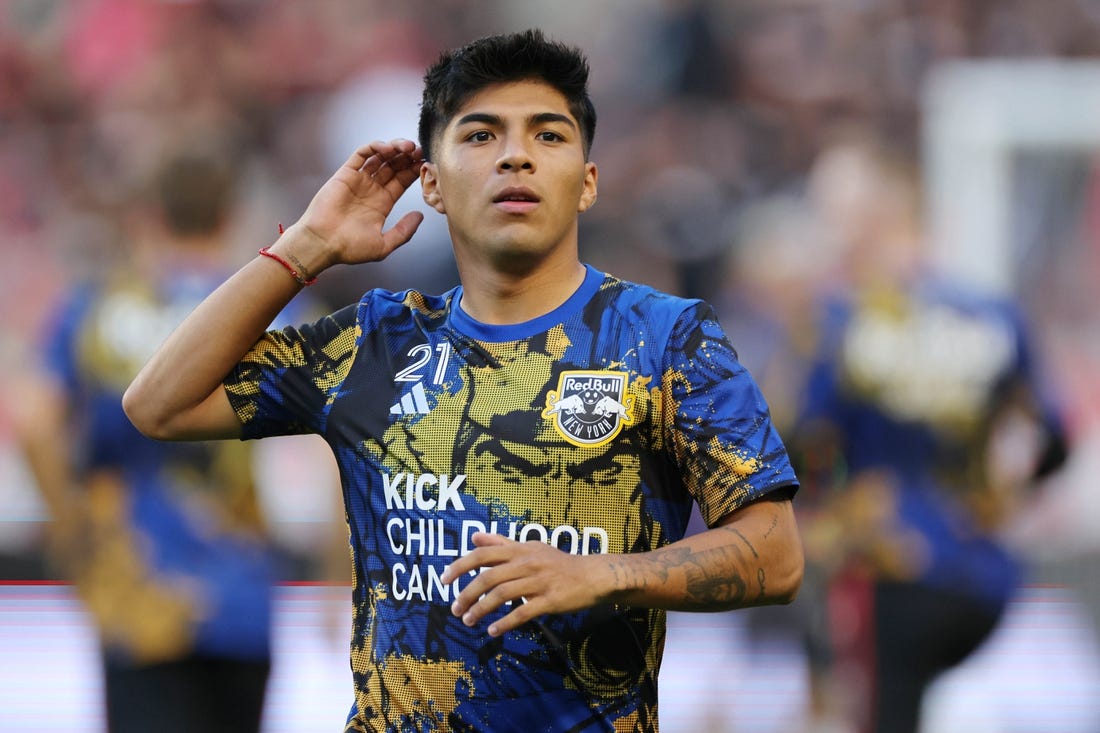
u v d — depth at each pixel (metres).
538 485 8.98
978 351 18.44
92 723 18.81
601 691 9.00
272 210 37.25
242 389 9.77
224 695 15.91
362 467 9.41
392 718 9.16
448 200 9.56
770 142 40.44
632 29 42.78
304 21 43.22
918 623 18.39
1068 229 30.95
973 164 31.31
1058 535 25.61
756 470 8.89
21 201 39.16
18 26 42.97
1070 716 21.28
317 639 18.50
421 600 9.09
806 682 20.34
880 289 18.59
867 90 41.22
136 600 15.62
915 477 18.50
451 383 9.34
